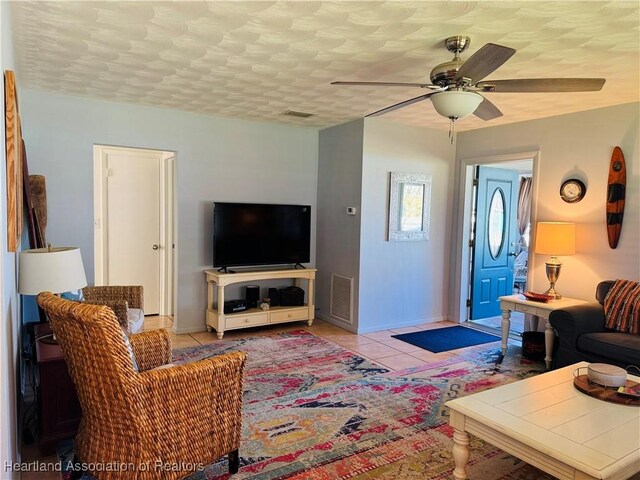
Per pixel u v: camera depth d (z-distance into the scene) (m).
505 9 2.17
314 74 3.34
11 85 1.88
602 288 3.77
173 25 2.47
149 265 5.68
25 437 2.54
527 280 4.68
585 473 1.60
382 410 3.02
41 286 2.40
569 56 2.80
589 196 4.13
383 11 2.24
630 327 3.43
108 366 1.83
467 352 4.35
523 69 3.05
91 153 4.19
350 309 5.07
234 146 4.99
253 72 3.31
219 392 2.14
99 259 5.39
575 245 4.24
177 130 4.63
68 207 4.11
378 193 5.02
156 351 2.54
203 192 4.84
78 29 2.54
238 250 4.89
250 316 4.82
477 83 2.51
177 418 1.99
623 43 2.59
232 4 2.20
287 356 4.13
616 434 1.83
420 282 5.44
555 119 4.42
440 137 5.44
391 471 2.31
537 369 3.87
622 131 3.90
